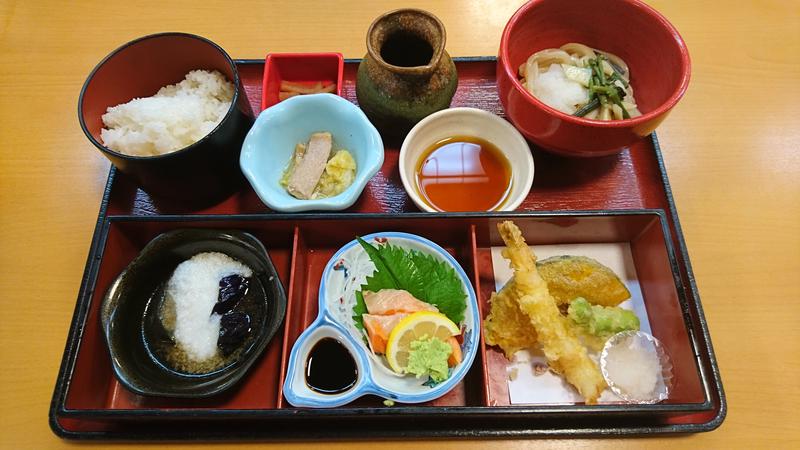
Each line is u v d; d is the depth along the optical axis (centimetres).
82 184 40
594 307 34
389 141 42
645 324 36
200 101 39
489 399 31
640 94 40
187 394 30
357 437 31
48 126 42
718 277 37
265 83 41
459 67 43
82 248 38
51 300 36
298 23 46
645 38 38
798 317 36
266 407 33
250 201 40
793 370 34
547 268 36
